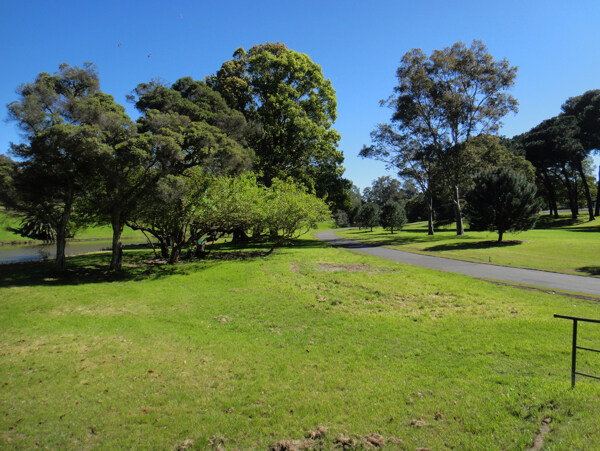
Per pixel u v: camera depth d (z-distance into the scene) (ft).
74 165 51.16
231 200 62.54
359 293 38.65
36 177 51.29
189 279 48.80
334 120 128.77
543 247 77.25
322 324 28.27
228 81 106.42
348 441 12.70
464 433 12.89
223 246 107.96
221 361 21.18
